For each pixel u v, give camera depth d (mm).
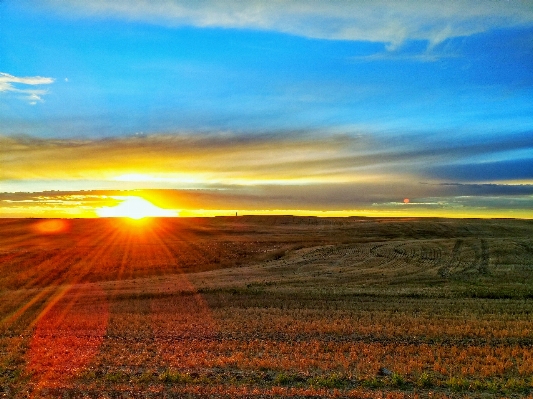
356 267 47688
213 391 13109
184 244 75562
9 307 28812
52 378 14656
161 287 35844
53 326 22844
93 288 36094
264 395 12773
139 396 12898
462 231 95875
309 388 13477
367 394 12711
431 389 13406
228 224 129500
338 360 15898
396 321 22625
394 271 44281
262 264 52469
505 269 44156
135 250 66312
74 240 84625
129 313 26172
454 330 20281
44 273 46781
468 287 34312
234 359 16109
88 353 17594
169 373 14414
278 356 16859
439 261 50312
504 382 13883
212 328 21609
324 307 26859
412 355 16875
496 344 18438
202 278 41531
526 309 25781
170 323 22844
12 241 83062
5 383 14359
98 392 13273
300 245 73562
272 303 28328
